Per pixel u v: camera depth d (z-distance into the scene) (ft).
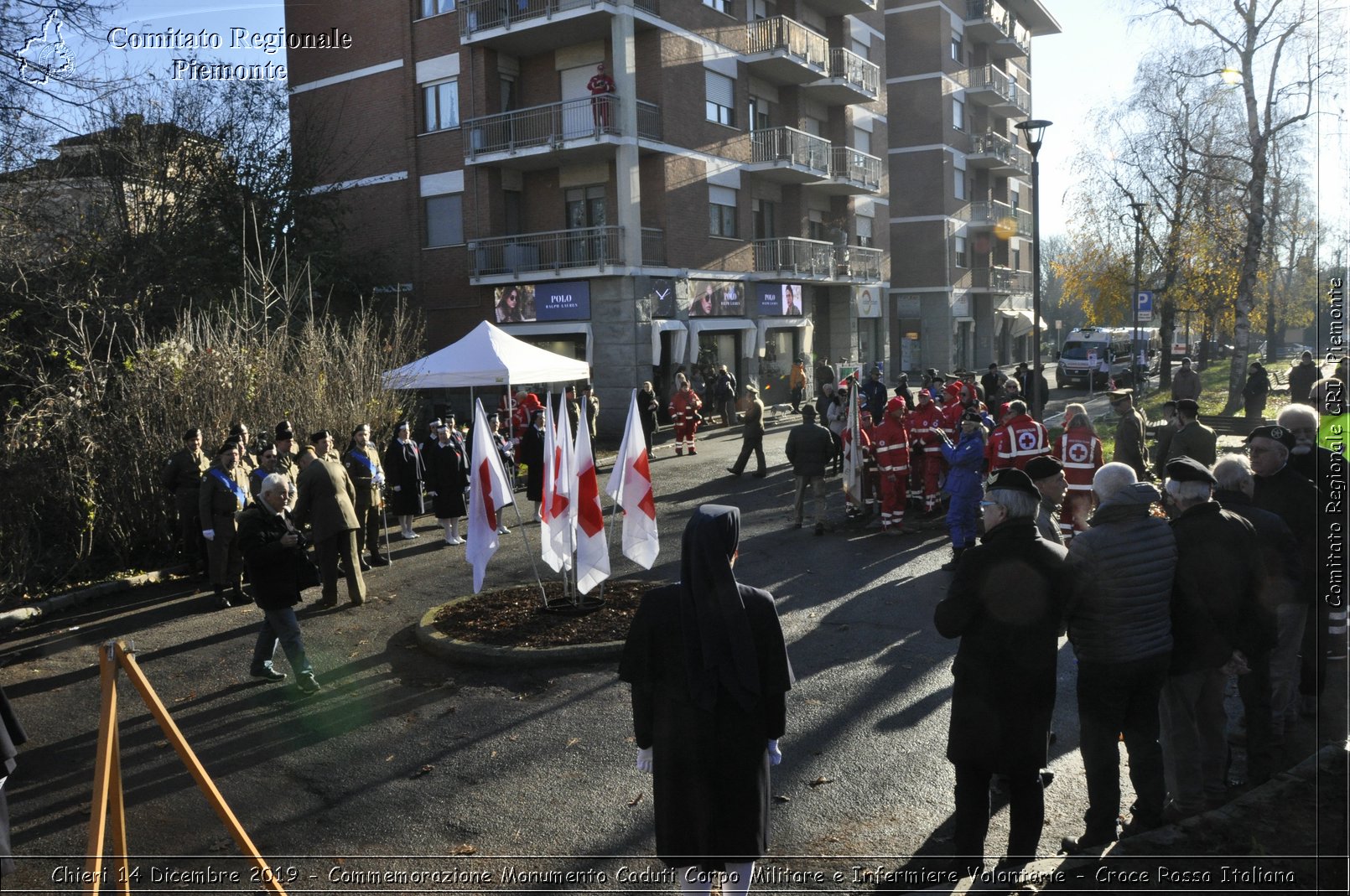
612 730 21.31
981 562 13.83
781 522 47.03
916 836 16.19
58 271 57.21
